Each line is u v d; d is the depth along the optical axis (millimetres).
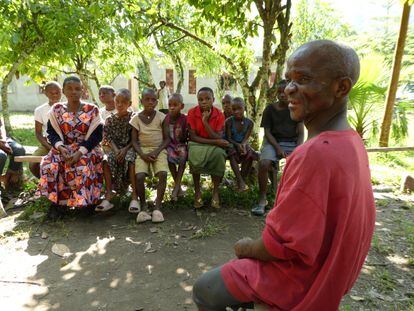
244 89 4891
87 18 5238
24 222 3893
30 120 13297
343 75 1144
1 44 5152
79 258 3135
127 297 2582
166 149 4270
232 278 1377
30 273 2906
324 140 1129
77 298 2580
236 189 4445
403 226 3738
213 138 4086
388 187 5016
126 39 5191
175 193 4207
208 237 3484
